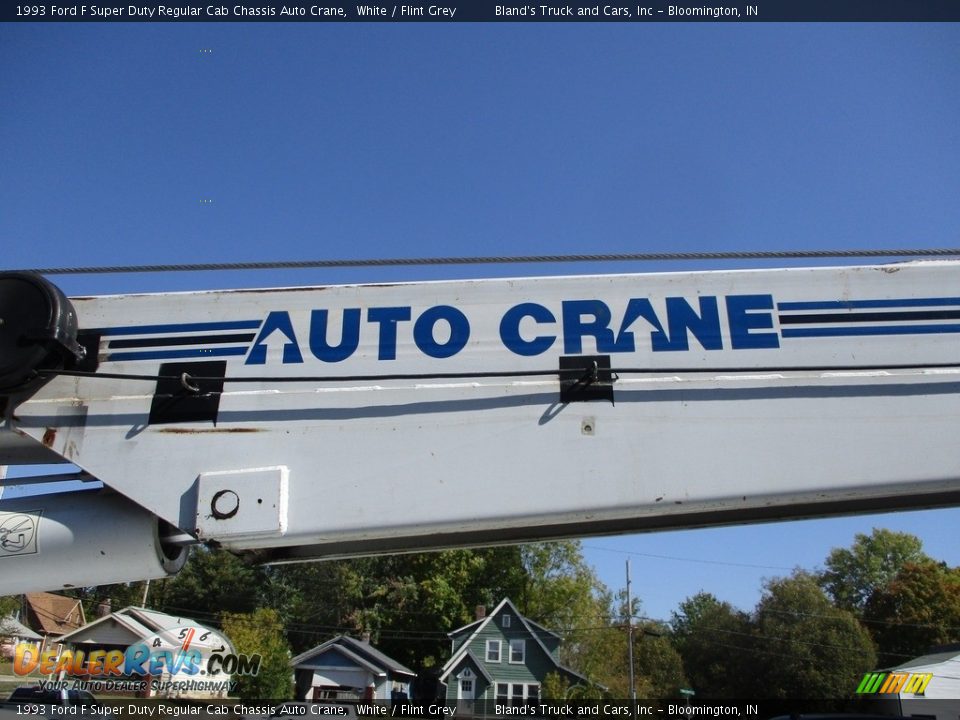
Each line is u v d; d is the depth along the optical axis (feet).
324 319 9.54
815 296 9.29
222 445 8.96
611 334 9.23
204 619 125.80
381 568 156.87
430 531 8.61
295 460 8.86
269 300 9.68
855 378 8.80
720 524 9.27
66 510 9.10
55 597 146.61
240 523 8.57
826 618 114.11
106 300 9.74
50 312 9.18
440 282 9.65
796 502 8.51
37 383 9.32
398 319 9.48
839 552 184.34
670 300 9.37
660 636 128.88
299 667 117.19
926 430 8.57
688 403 8.78
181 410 9.13
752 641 116.88
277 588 152.66
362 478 8.73
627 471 8.54
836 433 8.59
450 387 9.02
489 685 112.88
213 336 9.53
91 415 9.18
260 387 9.22
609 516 8.51
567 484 8.53
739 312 9.25
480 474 8.64
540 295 9.50
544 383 8.96
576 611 140.67
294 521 8.62
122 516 9.02
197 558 153.38
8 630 103.50
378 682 118.32
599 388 8.90
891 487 8.39
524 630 117.19
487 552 145.28
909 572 151.74
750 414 8.70
